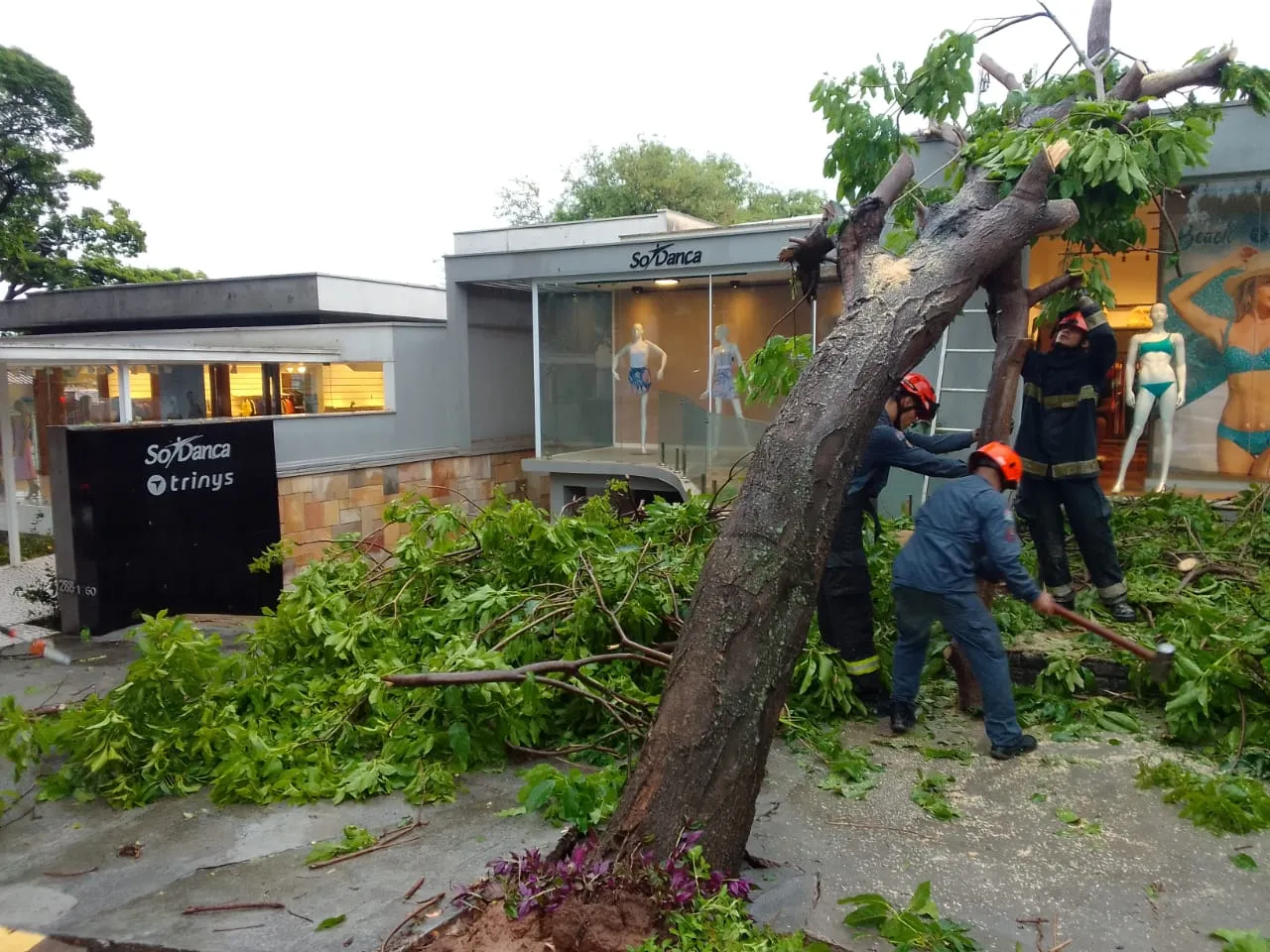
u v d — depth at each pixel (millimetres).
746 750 3164
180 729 4324
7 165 23047
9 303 22078
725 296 13953
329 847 3549
